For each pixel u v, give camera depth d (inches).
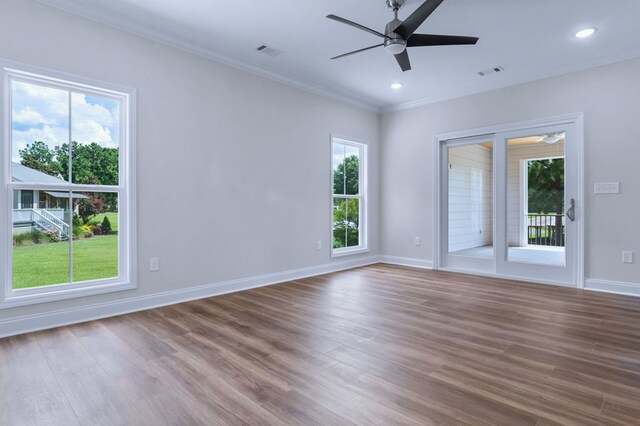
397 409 65.6
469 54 151.6
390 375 79.0
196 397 70.2
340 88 197.0
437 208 209.0
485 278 184.5
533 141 175.6
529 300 141.0
